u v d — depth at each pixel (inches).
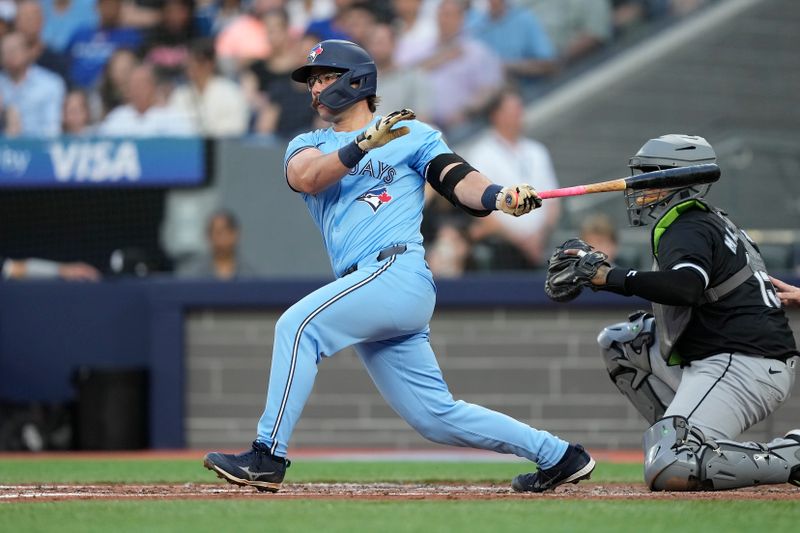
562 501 548.4
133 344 1402.6
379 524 456.4
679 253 584.1
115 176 1518.2
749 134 1621.6
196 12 1600.6
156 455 1250.0
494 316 1301.7
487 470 928.3
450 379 1302.9
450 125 1593.3
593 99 1620.3
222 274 1523.1
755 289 612.1
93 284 1406.3
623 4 1630.2
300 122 1588.3
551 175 1583.4
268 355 1325.0
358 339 579.2
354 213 586.2
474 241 1493.6
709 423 605.9
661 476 603.2
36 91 1583.4
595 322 1295.5
